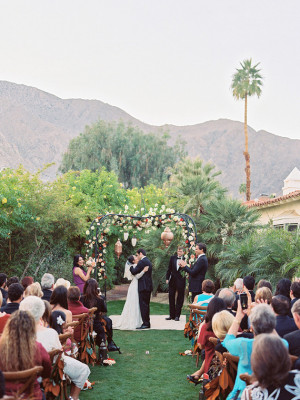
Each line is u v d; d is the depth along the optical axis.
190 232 13.52
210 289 8.19
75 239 16.00
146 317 11.05
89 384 6.28
